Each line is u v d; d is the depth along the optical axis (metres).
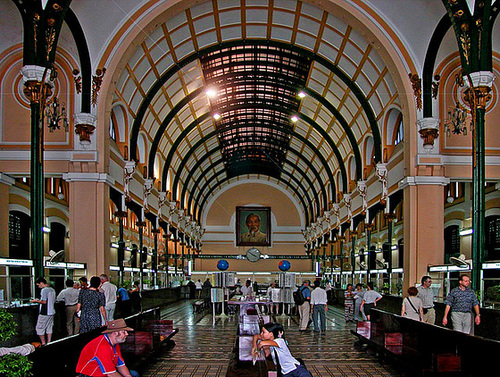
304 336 13.66
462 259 13.38
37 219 10.95
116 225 25.83
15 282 10.34
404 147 16.06
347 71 20.16
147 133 22.83
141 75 18.69
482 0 11.52
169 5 15.41
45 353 5.39
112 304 12.23
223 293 20.38
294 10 18.28
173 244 39.53
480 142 11.30
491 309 9.91
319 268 42.50
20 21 14.13
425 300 10.68
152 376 8.52
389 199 18.94
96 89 15.26
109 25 15.16
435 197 15.34
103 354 5.01
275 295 19.14
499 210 18.25
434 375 6.70
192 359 10.08
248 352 7.71
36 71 11.27
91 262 14.75
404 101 15.83
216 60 23.11
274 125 34.16
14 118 15.24
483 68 11.50
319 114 27.30
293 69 23.39
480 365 6.30
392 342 9.24
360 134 23.33
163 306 25.73
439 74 15.70
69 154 15.12
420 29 15.20
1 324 6.11
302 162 40.56
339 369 9.12
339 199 31.03
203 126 31.72
